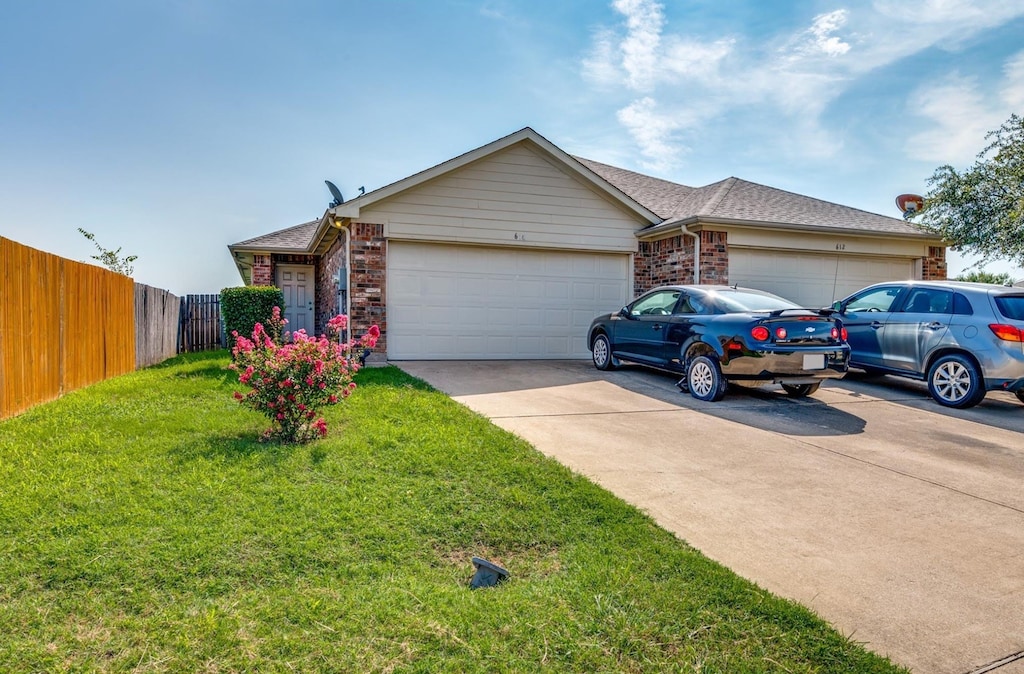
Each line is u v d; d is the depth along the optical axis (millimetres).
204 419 6066
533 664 2477
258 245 16125
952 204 14367
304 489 4160
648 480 4797
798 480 4883
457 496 4199
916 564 3514
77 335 8211
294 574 3135
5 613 2668
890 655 2668
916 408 7812
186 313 15039
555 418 6746
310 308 17672
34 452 4855
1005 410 7812
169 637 2545
